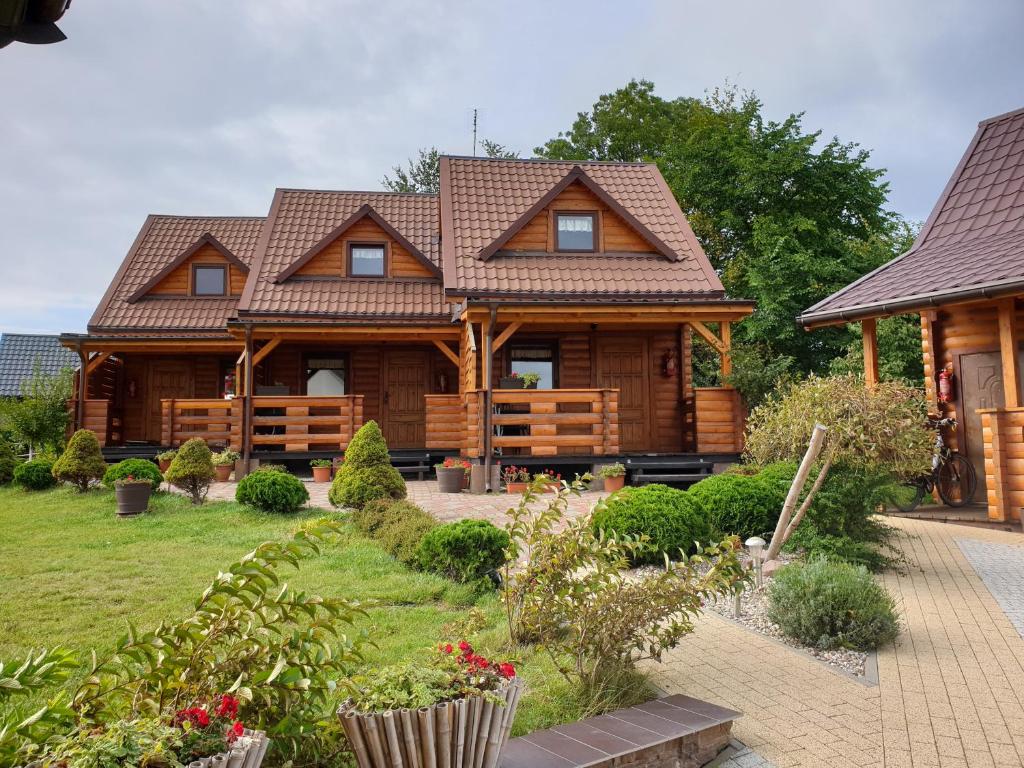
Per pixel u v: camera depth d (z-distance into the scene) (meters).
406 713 2.72
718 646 5.42
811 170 23.95
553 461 13.07
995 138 15.04
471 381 13.73
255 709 2.95
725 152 24.77
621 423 16.03
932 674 4.82
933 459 11.45
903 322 20.89
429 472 15.09
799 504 7.88
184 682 2.81
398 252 17.89
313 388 17.28
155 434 18.19
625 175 18.66
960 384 12.38
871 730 4.01
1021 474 10.35
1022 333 11.66
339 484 10.27
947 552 8.48
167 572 7.09
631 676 4.54
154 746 2.17
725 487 8.62
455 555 6.83
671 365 16.08
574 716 4.07
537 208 15.85
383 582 6.77
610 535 7.42
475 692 2.90
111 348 16.72
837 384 7.56
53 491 13.32
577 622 4.55
